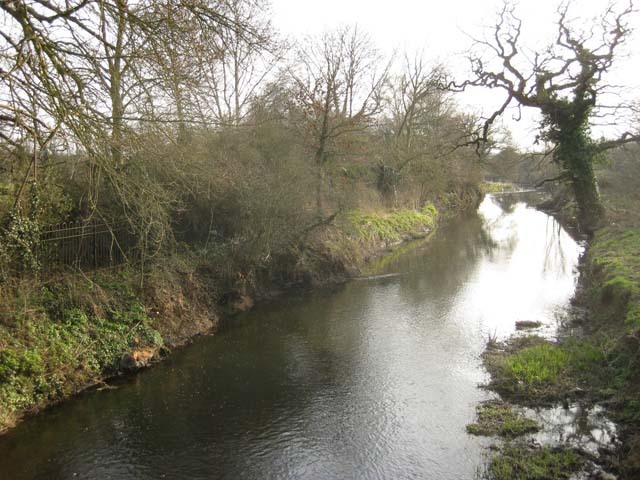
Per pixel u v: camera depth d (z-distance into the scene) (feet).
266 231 58.34
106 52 36.40
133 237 48.44
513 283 68.80
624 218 81.51
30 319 35.73
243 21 39.42
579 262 81.10
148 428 32.09
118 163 38.91
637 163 97.71
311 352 45.19
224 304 55.62
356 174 105.81
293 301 61.16
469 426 31.89
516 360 40.14
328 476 27.61
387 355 44.32
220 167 51.52
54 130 28.73
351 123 77.97
